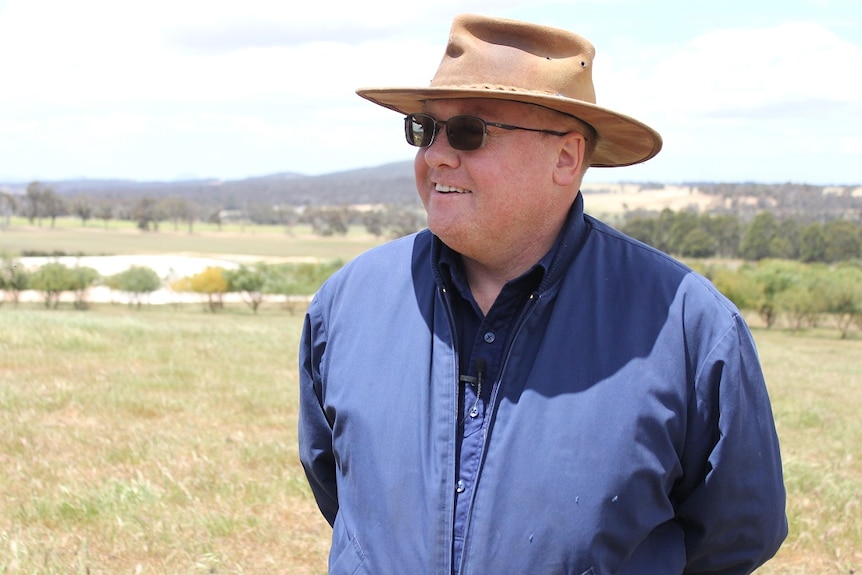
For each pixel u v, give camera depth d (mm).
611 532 1990
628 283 2168
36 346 12539
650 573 2070
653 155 2416
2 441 6988
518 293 2137
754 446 2088
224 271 60062
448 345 2160
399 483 2117
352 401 2242
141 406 8945
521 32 2170
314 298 2537
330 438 2574
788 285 50938
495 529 2016
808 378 17406
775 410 11852
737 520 2117
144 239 166750
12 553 4625
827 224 100938
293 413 9391
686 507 2152
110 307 60312
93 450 6957
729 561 2180
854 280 48969
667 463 2035
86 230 194750
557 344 2094
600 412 2020
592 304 2139
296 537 5375
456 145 2094
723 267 53969
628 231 109125
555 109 2135
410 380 2176
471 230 2135
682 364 2066
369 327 2311
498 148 2107
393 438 2150
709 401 2066
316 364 2506
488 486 2039
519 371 2098
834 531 5766
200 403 9430
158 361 12523
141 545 4957
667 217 108188
